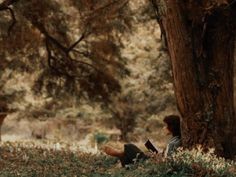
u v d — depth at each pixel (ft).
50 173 37.06
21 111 110.22
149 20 83.82
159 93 115.44
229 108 39.81
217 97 39.60
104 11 71.31
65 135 117.39
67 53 80.33
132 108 115.03
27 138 109.29
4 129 120.37
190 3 39.01
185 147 38.78
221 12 39.32
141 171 31.96
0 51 76.89
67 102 89.86
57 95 84.89
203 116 39.11
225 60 39.93
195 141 39.04
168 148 37.19
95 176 35.27
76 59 82.99
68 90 84.07
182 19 39.32
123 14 76.69
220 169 31.48
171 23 39.40
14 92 96.89
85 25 75.41
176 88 39.83
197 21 39.29
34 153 47.75
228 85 39.96
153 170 31.73
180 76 39.42
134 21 79.00
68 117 120.37
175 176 30.55
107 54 81.20
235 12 39.68
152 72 109.50
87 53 81.71
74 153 48.83
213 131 39.06
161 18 40.34
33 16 75.00
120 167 38.27
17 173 37.24
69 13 77.51
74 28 78.89
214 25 39.65
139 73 118.42
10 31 75.51
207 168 31.30
